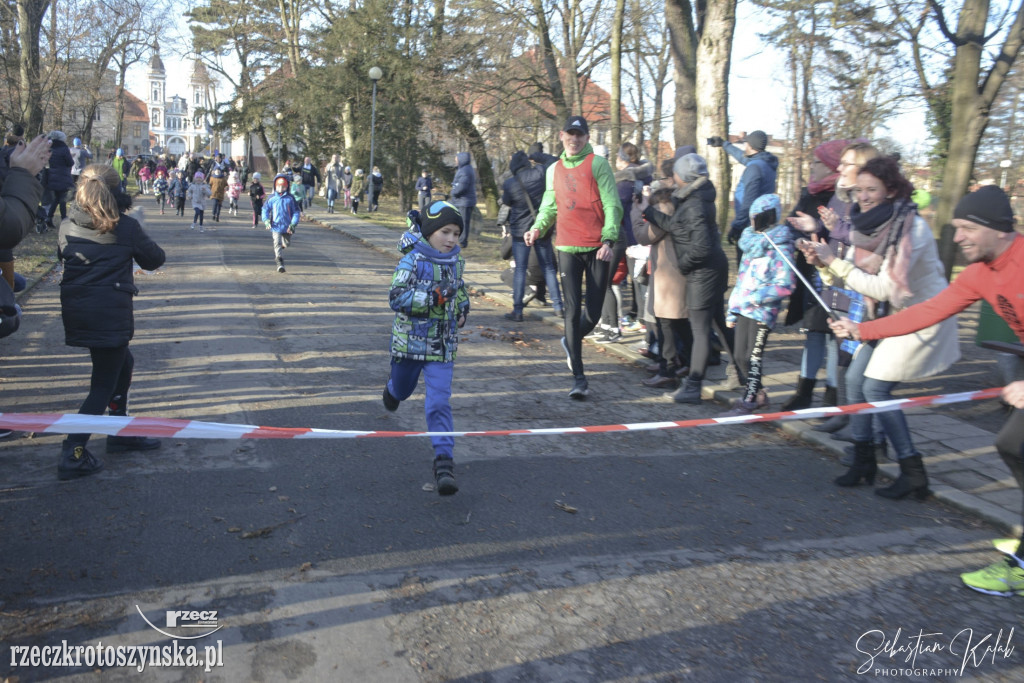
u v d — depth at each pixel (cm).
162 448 505
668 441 575
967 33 962
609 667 307
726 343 693
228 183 2503
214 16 4159
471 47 2500
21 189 419
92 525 396
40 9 2081
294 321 924
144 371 682
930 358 452
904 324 407
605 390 712
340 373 713
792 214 609
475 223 2159
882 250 446
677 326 704
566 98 2575
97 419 327
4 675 283
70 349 739
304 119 3734
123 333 460
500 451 536
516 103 2692
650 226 674
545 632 328
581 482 488
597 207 655
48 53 2392
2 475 453
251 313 952
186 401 607
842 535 431
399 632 322
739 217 750
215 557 371
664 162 764
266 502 433
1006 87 1587
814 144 2239
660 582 372
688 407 668
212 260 1391
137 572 354
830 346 612
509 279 1104
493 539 406
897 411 472
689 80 1435
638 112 3581
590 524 429
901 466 481
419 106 3059
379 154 3122
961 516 462
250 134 4850
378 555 382
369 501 442
